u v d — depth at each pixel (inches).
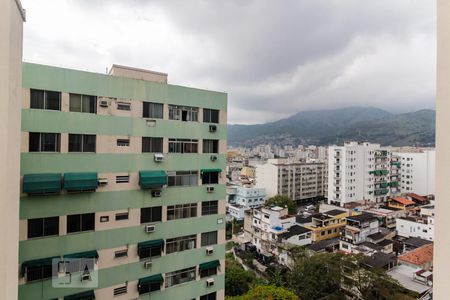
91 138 462.6
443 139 111.3
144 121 508.4
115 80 481.4
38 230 420.2
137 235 499.8
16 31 206.5
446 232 109.3
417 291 909.8
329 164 2353.6
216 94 595.2
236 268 1154.0
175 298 534.6
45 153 423.2
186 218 553.9
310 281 982.4
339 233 1599.4
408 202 2092.8
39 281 418.6
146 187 504.4
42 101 423.8
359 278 936.9
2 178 171.5
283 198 2220.7
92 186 448.1
